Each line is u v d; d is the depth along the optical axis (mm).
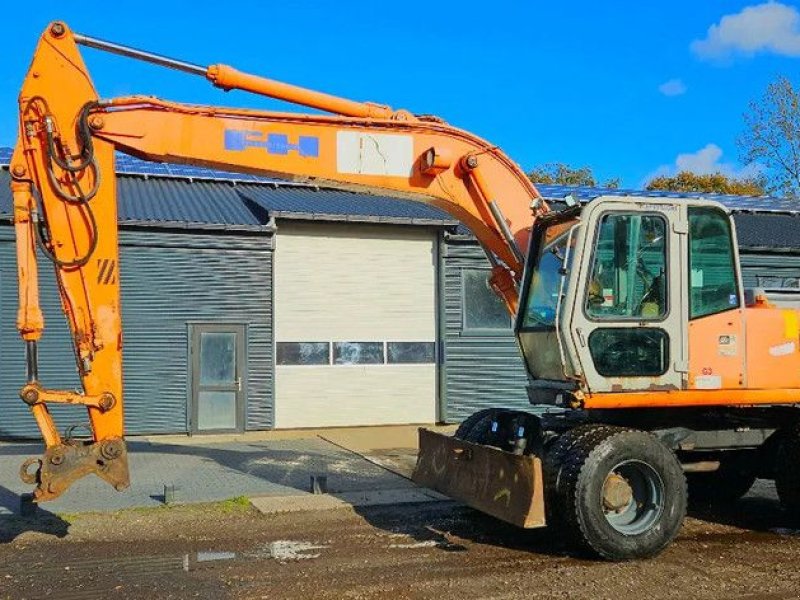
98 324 6566
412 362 17125
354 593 5934
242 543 7367
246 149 7328
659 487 6867
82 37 6770
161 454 12820
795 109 39469
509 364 17391
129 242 15297
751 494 9883
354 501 9125
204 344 15711
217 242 15789
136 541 7445
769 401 7453
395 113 7867
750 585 6102
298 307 16500
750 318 7445
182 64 7074
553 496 6801
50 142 6551
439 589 6020
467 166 7840
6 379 14664
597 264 7102
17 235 6535
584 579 6242
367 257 16969
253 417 15898
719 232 7438
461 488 7613
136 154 7125
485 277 17422
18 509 8727
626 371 7102
